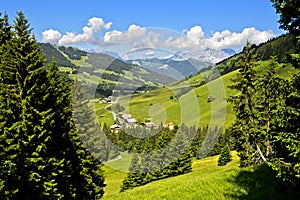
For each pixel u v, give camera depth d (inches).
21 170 821.2
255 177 715.4
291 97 471.8
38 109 899.4
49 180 884.6
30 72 895.7
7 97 858.8
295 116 460.1
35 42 945.5
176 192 733.9
